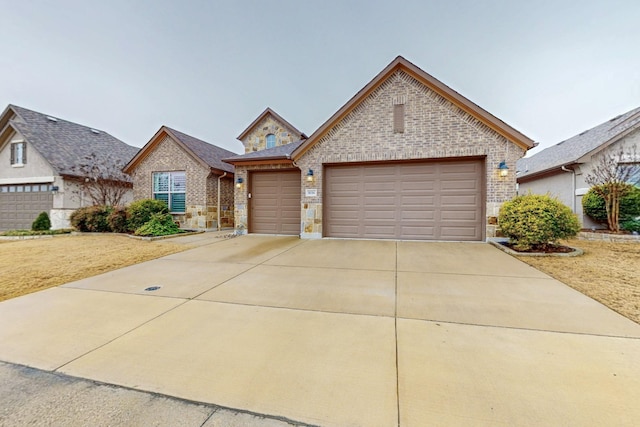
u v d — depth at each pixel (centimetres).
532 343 290
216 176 1449
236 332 321
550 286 472
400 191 962
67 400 213
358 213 999
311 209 1016
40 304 412
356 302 411
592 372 240
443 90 884
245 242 959
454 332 316
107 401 212
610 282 489
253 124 1886
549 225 685
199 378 238
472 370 244
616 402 203
